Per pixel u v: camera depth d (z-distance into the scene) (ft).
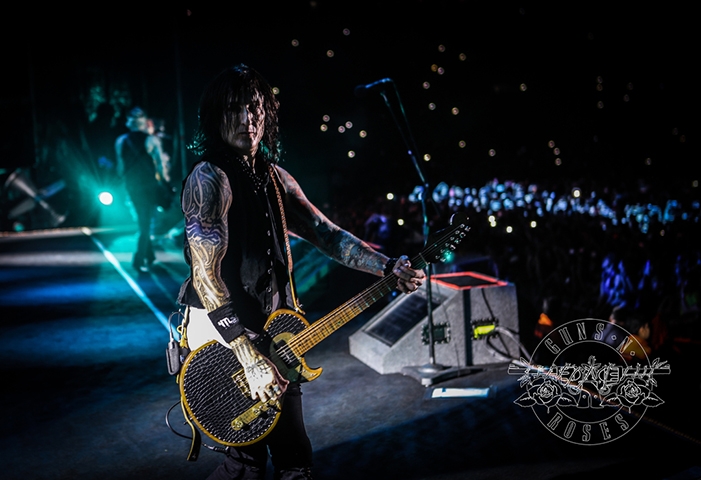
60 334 21.20
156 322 22.63
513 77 97.19
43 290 27.84
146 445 12.98
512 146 99.04
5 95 56.85
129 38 56.49
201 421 8.41
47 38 55.26
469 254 34.60
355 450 12.47
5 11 54.13
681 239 36.78
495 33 94.07
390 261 9.12
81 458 12.43
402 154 83.20
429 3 87.92
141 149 31.68
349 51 81.30
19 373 17.38
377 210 49.01
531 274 35.50
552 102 100.12
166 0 56.95
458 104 95.50
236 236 8.33
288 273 8.93
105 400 15.43
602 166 100.53
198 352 8.30
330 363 17.79
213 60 60.95
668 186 77.77
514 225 43.52
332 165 79.36
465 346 17.07
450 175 89.51
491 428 13.24
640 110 99.71
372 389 15.64
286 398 8.62
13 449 12.84
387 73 86.69
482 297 17.20
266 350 8.45
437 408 14.35
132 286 28.48
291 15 72.38
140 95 57.11
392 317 18.33
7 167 56.59
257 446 8.81
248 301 8.46
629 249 33.55
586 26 94.12
